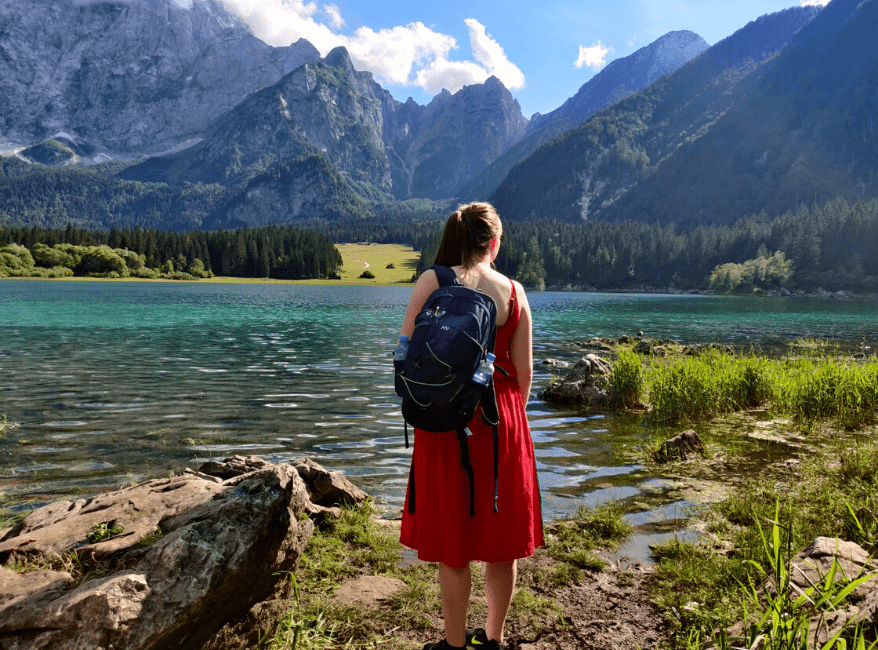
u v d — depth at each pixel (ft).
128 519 8.72
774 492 18.26
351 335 88.69
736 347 79.61
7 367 49.90
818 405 31.83
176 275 498.28
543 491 19.58
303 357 61.16
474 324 7.16
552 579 12.86
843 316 174.19
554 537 15.34
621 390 36.47
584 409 35.37
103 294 215.72
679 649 9.83
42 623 6.37
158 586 7.14
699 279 535.19
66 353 60.29
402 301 223.10
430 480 7.82
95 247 474.90
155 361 55.31
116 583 6.86
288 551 9.21
